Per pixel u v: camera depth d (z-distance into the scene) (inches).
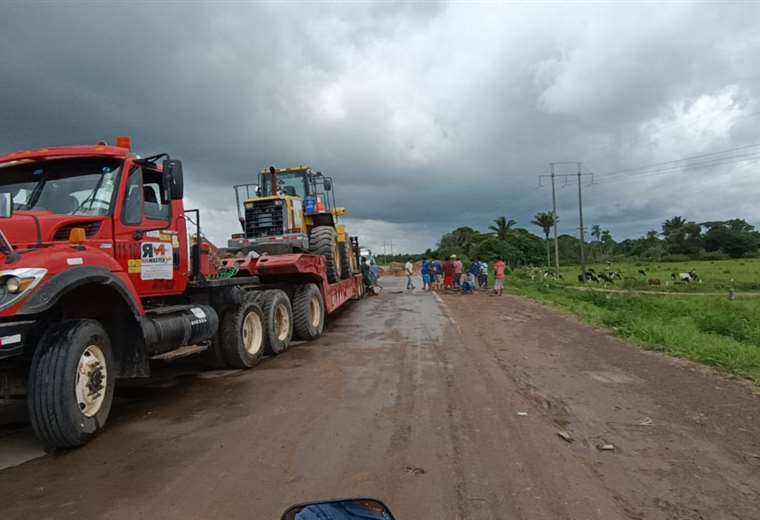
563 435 218.5
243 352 359.3
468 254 3203.7
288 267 446.9
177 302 333.1
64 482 178.2
